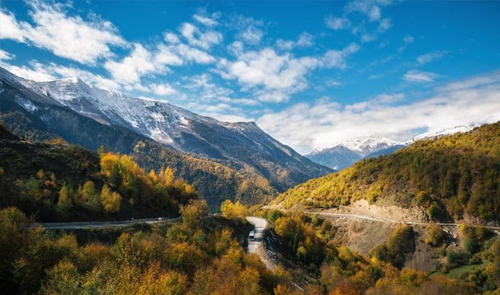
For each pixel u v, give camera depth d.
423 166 165.50
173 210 130.12
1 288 35.06
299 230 119.75
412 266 126.19
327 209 191.62
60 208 74.94
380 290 86.75
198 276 48.53
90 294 26.98
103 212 88.12
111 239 67.12
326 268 99.94
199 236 77.12
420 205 148.00
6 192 69.88
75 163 107.75
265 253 94.38
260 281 64.38
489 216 129.75
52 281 31.61
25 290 35.19
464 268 115.06
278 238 115.56
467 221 134.62
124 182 111.12
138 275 36.69
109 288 27.55
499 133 182.62
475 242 122.50
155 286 34.31
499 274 102.81
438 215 141.50
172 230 76.25
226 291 47.38
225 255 67.06
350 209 181.12
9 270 35.88
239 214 124.69
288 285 70.00
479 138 187.62
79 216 79.38
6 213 48.09
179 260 55.84
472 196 137.88
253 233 109.38
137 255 48.41
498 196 132.25
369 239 146.75
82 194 86.75
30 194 71.44
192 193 154.62
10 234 39.22
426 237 133.88
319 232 166.00
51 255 41.00
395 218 153.75
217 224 104.19
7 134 113.44
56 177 95.31
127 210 101.81
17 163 92.38
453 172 151.62
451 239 129.75
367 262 123.62
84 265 42.62
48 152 108.69
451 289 92.81
